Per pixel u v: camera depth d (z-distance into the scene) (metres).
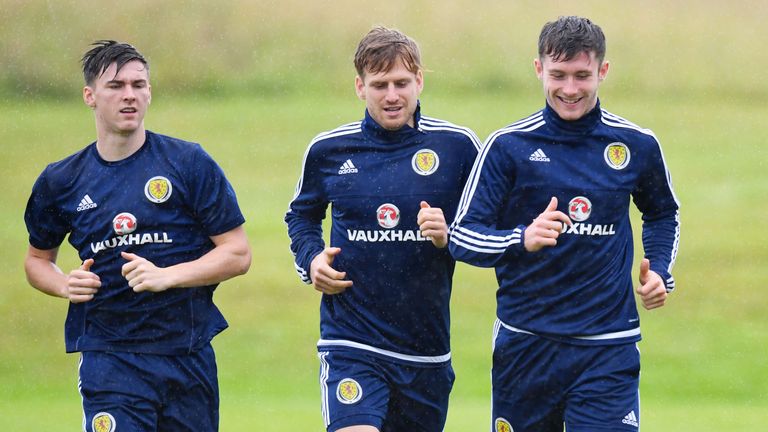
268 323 52.66
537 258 21.56
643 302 21.62
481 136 97.06
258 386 43.72
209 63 119.94
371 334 22.36
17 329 51.59
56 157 89.75
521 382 22.16
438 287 22.58
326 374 22.42
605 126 21.84
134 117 21.84
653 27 126.88
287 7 131.38
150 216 22.02
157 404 22.06
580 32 21.00
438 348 22.78
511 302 21.98
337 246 22.70
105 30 122.25
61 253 60.16
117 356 21.97
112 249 22.03
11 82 112.62
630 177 21.78
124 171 22.19
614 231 21.72
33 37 118.38
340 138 22.89
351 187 22.58
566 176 21.61
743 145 91.75
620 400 21.36
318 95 115.19
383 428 23.31
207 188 22.31
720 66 117.62
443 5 130.75
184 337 22.16
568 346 21.56
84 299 21.38
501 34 126.25
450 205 22.61
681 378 44.25
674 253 22.47
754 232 67.38
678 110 105.25
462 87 115.44
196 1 128.12
